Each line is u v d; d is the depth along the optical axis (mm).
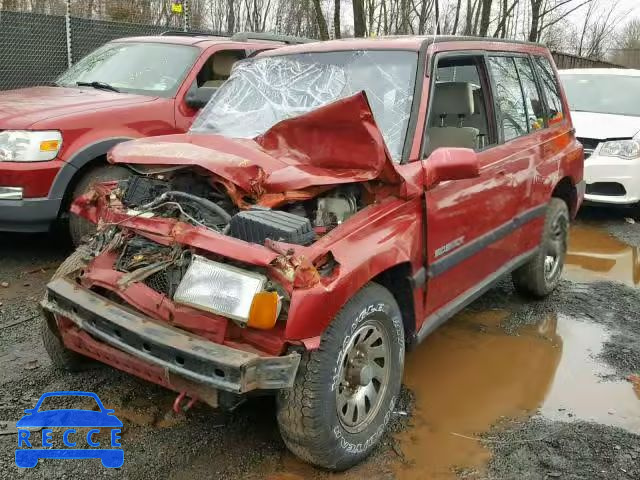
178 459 3088
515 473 3104
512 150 4488
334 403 2828
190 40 7059
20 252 6023
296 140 3402
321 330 2719
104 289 3143
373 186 3271
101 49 7422
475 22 19469
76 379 3746
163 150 3340
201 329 2750
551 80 5457
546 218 5109
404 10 17703
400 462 3158
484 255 4176
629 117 8695
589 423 3582
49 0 13055
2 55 9930
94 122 5539
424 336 3594
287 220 2891
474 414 3643
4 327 4398
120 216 3260
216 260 2850
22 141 5117
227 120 4234
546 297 5445
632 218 8609
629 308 5336
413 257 3332
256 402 3619
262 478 2982
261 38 7668
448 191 3645
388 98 3775
